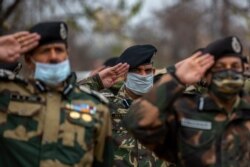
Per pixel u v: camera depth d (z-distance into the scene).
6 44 4.58
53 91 4.76
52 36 4.68
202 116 4.84
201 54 4.79
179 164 4.91
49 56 4.68
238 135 4.84
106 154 4.91
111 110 6.50
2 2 11.16
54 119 4.70
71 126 4.73
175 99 4.77
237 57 4.74
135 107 4.86
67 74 4.74
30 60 4.76
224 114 4.85
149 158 6.47
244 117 4.89
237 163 4.80
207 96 4.87
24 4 13.11
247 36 17.78
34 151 4.64
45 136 4.67
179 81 4.74
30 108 4.70
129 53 6.67
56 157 4.65
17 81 4.76
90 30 13.27
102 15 13.28
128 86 6.64
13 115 4.69
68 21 12.89
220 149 4.79
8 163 4.64
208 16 25.86
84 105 4.81
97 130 4.82
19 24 13.02
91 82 6.70
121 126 6.48
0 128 4.66
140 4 13.77
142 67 6.59
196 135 4.81
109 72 6.68
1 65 5.78
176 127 4.89
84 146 4.73
